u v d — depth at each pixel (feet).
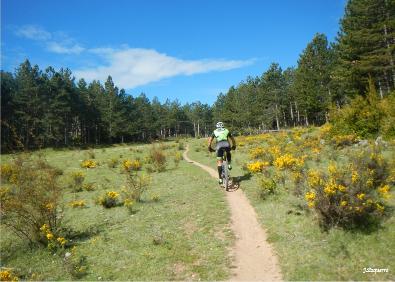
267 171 45.68
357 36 132.36
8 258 27.50
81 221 35.91
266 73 235.81
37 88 212.43
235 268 22.36
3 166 59.67
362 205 24.44
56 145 228.84
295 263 21.83
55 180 30.25
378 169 31.94
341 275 19.92
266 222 28.84
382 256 21.29
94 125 280.51
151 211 36.58
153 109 387.75
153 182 53.67
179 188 46.65
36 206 28.68
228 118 280.72
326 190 24.76
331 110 75.20
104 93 288.51
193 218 32.42
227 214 32.45
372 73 134.72
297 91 205.16
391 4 127.95
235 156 75.97
